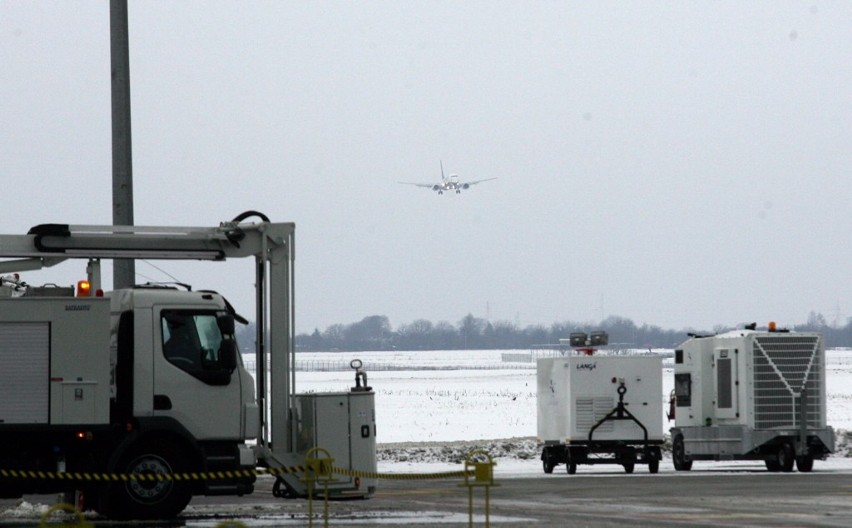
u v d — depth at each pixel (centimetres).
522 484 10500
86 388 7088
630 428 12519
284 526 6950
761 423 12625
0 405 7019
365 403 7694
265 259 7712
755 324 13275
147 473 7262
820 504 8356
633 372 12556
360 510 8025
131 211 9331
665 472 12762
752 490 9631
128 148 9331
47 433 7081
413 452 13875
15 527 7112
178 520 7331
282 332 7719
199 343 7406
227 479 7381
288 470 7581
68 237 7644
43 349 7069
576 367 12456
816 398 12706
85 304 7112
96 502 8006
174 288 7656
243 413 7444
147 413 7262
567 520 7231
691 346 13300
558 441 12562
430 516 7550
